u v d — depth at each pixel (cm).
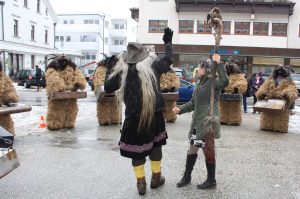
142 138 446
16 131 902
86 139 808
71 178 536
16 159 427
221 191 489
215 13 471
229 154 693
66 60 921
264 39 3062
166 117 1067
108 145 749
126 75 452
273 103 917
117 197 465
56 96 880
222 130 963
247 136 884
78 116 1203
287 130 950
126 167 591
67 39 5891
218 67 471
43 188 496
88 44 5809
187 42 3105
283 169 600
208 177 494
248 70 3125
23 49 3503
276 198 470
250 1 3028
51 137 827
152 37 3133
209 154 479
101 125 998
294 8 3039
